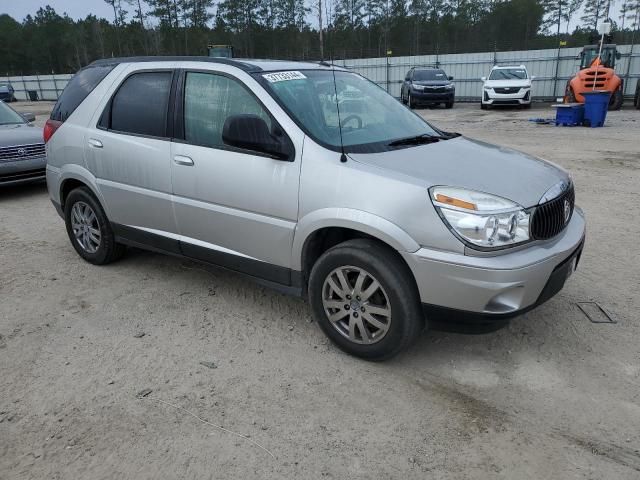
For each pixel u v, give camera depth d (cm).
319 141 338
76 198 496
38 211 733
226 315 407
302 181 333
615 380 316
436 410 294
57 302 433
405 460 259
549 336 366
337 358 346
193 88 397
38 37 7594
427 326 317
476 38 5972
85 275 489
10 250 564
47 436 277
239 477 249
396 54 5294
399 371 331
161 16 5562
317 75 410
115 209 460
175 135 404
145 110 427
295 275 358
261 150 339
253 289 454
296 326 389
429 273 296
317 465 256
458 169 328
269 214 354
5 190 874
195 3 5512
